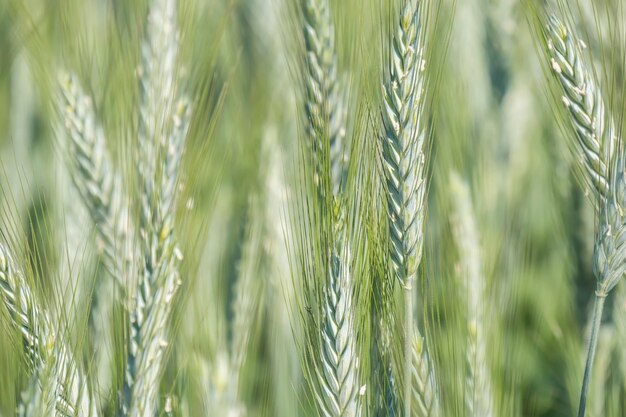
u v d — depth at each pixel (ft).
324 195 2.15
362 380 2.19
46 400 2.12
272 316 2.63
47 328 2.16
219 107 2.38
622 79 2.27
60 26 2.68
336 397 2.16
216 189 2.55
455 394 2.33
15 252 2.22
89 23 2.71
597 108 2.22
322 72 2.30
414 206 2.15
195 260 2.40
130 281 2.25
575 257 2.71
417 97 2.14
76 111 2.41
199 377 2.48
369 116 2.17
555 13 2.26
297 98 2.42
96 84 2.60
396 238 2.16
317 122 2.21
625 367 2.54
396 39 2.13
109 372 2.39
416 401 2.26
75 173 2.40
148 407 2.24
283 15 2.51
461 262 2.46
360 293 2.17
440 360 2.35
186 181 2.31
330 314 2.13
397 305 2.24
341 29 2.32
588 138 2.23
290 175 2.60
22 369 2.18
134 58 2.39
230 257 2.64
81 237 2.45
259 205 2.70
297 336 2.40
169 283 2.23
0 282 2.15
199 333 2.47
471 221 2.52
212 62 2.46
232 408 2.49
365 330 2.19
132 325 2.22
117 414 2.24
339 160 2.25
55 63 2.65
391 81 2.14
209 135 2.36
